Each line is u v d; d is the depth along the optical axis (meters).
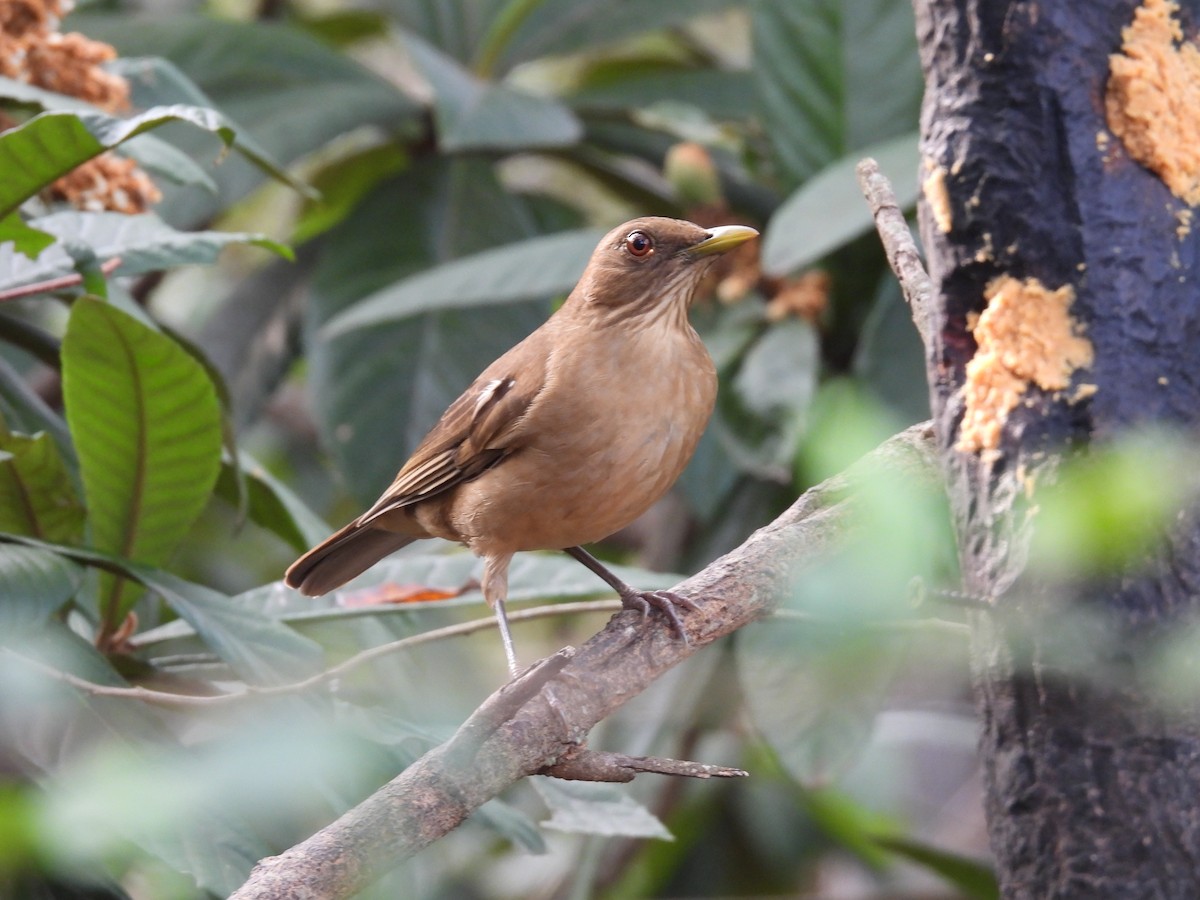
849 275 9.33
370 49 13.70
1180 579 3.80
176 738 5.12
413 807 4.03
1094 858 4.11
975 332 4.63
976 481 4.51
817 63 9.70
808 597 3.11
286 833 5.25
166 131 9.59
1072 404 4.34
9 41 6.59
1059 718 4.10
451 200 10.55
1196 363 4.43
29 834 2.51
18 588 5.22
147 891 6.18
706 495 9.48
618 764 4.44
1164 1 4.52
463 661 7.40
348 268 10.30
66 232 6.14
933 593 3.88
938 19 4.69
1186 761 4.05
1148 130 4.43
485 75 11.34
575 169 12.35
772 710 6.95
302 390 13.45
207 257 6.07
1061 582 3.90
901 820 10.50
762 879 11.45
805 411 8.28
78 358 5.60
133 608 6.76
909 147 8.40
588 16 11.36
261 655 5.54
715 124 11.80
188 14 10.33
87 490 6.08
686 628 4.93
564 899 10.61
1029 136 4.48
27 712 4.59
